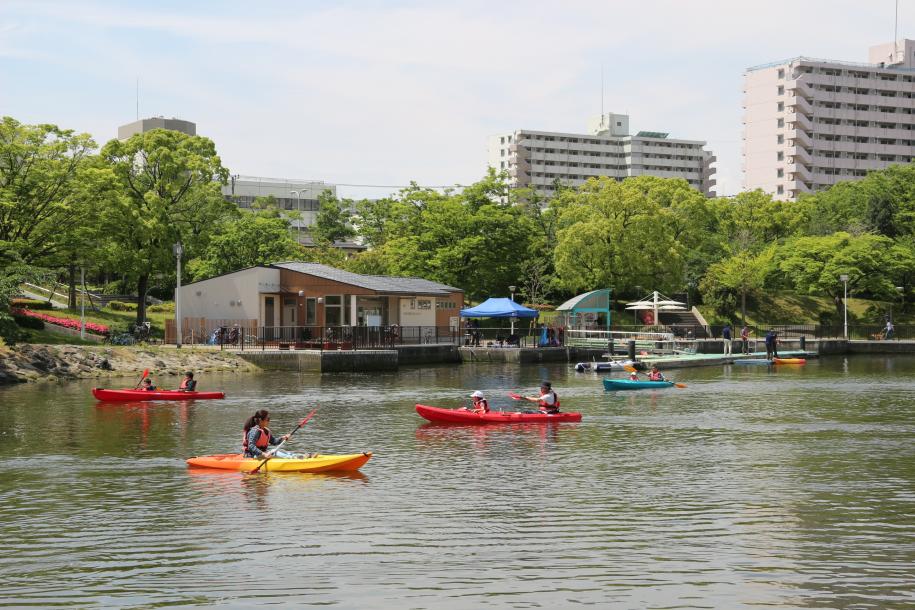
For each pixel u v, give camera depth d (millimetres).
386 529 15727
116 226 59125
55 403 35406
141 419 30469
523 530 15617
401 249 78812
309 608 11789
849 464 22016
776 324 84812
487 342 65250
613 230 80250
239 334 59375
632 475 20641
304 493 18719
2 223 54875
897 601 11961
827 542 14805
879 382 46438
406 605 11883
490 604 11898
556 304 88438
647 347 64750
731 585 12617
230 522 16281
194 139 69812
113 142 64562
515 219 79875
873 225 103938
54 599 12211
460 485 19531
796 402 36375
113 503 17875
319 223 120000
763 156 159000
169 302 84125
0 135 55031
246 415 31547
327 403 35344
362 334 56469
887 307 94812
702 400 37156
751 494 18516
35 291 82312
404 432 27703
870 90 158250
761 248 96125
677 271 80812
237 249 76000
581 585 12641
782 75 155625
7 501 18062
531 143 196625
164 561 13891
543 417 30016
